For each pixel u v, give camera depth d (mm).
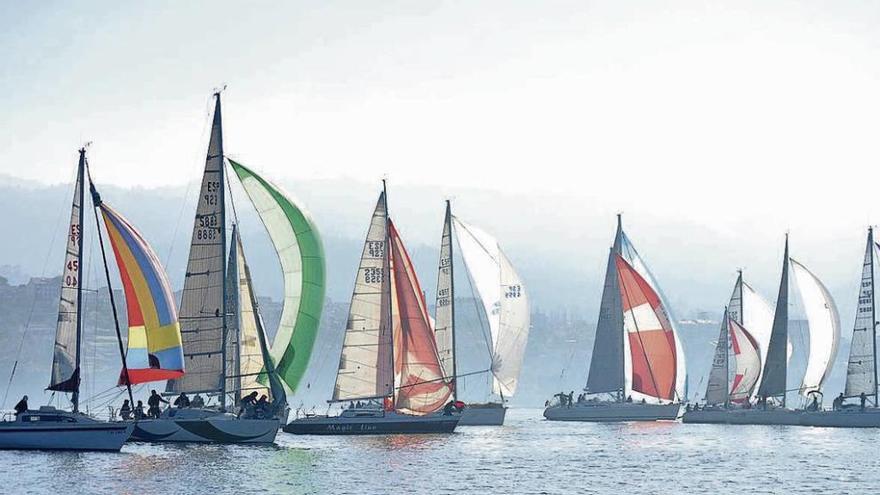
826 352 199500
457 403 163375
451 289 177250
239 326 146500
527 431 188000
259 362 147375
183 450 127062
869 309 187250
